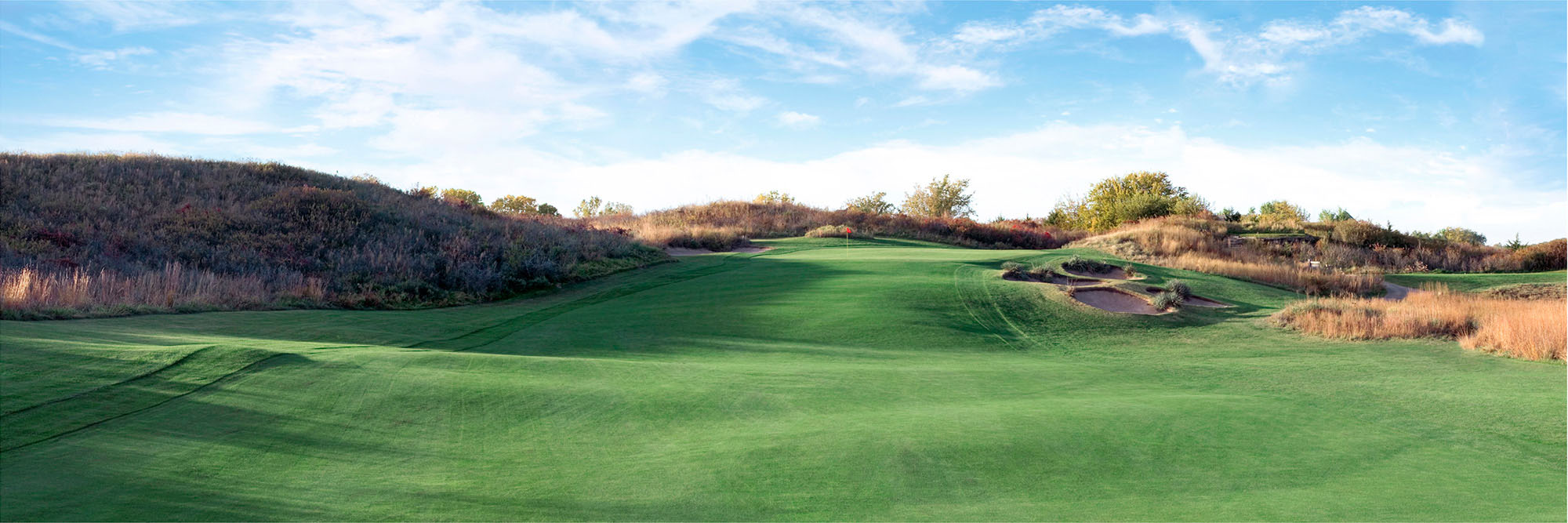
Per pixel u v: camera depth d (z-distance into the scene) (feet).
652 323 45.34
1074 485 16.51
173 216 74.28
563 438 19.69
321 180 102.32
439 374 25.96
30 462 16.79
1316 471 18.16
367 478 16.55
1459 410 25.79
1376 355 39.96
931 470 17.16
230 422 20.21
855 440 19.34
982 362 36.47
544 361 29.58
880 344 41.09
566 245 79.87
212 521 13.99
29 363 23.58
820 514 14.53
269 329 38.55
